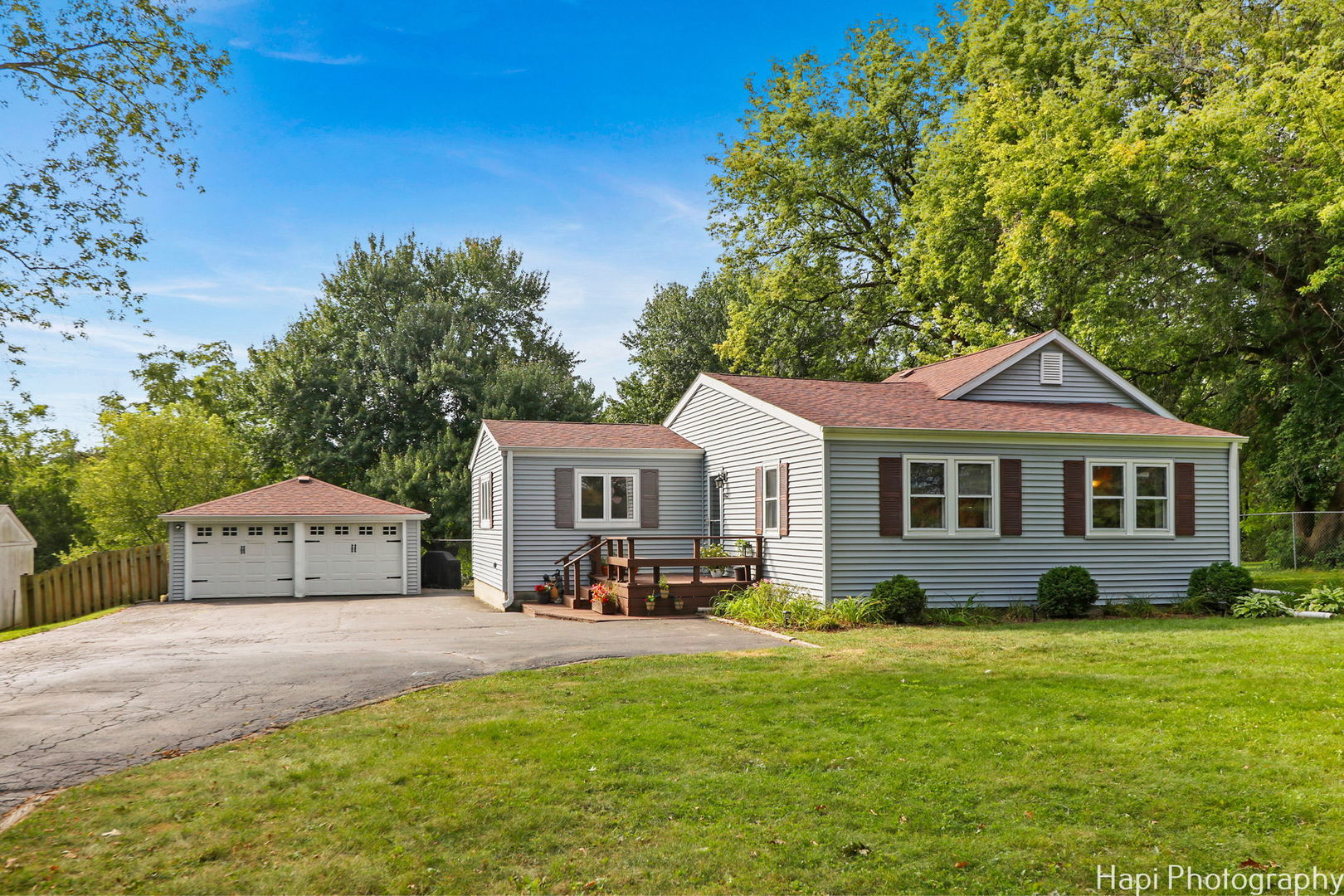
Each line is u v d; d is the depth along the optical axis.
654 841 5.48
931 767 6.70
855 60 33.50
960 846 5.38
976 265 27.39
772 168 33.56
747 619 15.66
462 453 35.78
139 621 18.20
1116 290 23.83
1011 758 6.89
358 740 7.60
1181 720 7.82
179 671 11.20
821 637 13.45
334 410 36.75
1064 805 5.98
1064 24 28.00
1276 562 26.56
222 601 23.58
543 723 8.05
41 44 17.02
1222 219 22.31
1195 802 5.96
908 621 15.34
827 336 35.19
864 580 15.98
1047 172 23.38
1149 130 23.70
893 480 16.25
